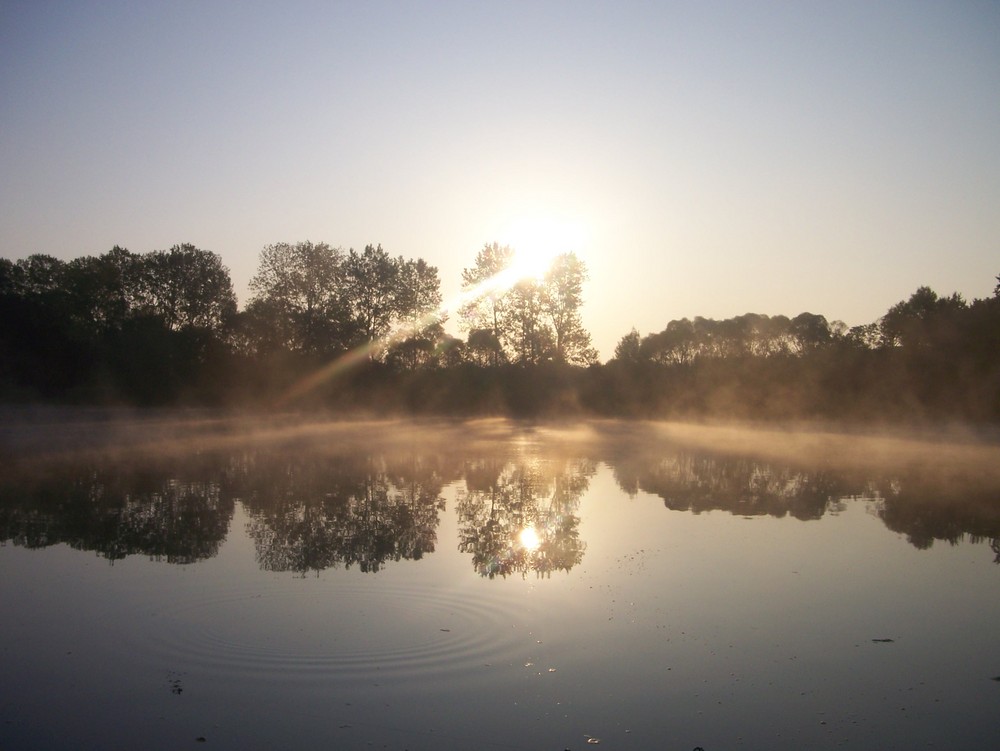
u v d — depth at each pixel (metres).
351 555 15.33
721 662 10.20
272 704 8.96
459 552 15.62
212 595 12.66
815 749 8.12
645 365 70.44
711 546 16.33
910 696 9.34
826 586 13.52
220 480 26.11
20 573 14.02
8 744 8.11
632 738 8.29
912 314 64.44
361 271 72.25
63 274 73.19
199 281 75.56
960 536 17.56
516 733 8.37
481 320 73.50
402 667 9.91
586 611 11.99
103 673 9.73
